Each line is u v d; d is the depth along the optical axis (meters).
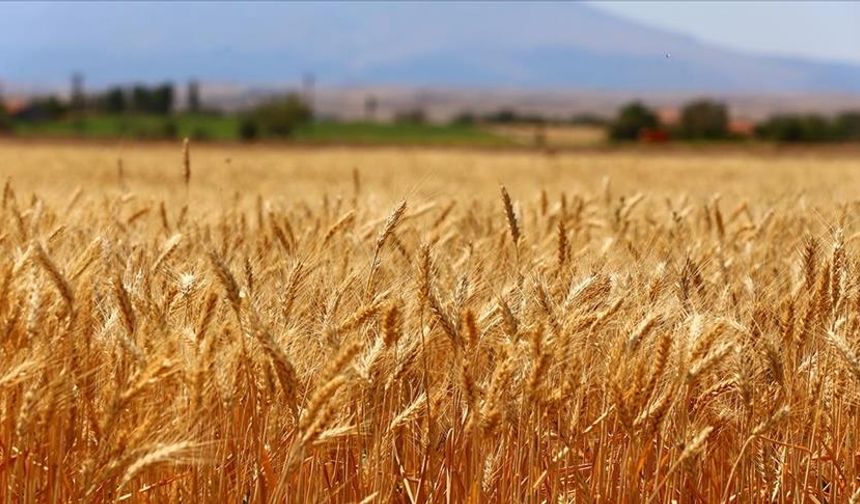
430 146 75.00
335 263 6.33
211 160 41.00
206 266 5.61
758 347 4.93
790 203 11.80
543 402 4.45
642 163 43.97
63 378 4.12
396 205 5.38
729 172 36.12
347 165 38.97
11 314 4.22
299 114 106.25
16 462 4.33
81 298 4.59
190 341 4.41
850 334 5.06
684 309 5.24
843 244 5.22
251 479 4.65
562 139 108.25
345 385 4.13
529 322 4.89
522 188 22.53
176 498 4.60
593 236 9.61
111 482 4.30
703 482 5.12
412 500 4.68
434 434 4.61
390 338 4.43
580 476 4.66
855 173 34.16
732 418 5.12
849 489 4.93
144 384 3.86
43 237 6.27
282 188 19.62
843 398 5.08
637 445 4.61
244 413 4.65
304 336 4.77
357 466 4.66
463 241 7.63
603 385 4.82
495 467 4.76
